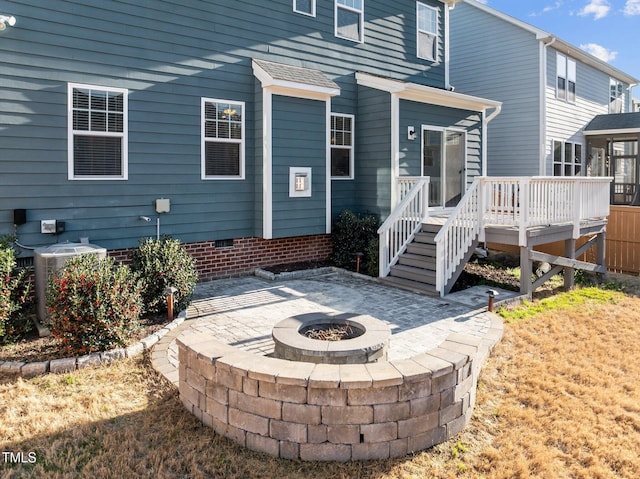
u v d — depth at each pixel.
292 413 3.38
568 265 8.98
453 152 11.53
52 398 4.12
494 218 8.24
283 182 8.90
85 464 3.28
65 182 6.99
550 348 5.77
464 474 3.32
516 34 15.51
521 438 3.80
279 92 8.72
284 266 9.63
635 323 7.06
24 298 5.46
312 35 9.99
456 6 17.17
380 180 10.38
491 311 6.95
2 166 6.46
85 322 4.90
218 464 3.34
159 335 5.59
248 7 8.91
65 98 6.93
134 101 7.59
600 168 19.00
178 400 4.16
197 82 8.27
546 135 15.28
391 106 10.06
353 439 3.37
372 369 3.50
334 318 5.01
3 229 6.50
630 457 3.63
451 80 17.50
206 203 8.49
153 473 3.21
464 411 3.83
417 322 6.39
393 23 11.68
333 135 10.48
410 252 8.88
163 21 7.85
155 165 7.85
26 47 6.58
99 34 7.20
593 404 4.41
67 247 5.95
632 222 10.89
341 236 9.95
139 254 6.61
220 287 8.23
